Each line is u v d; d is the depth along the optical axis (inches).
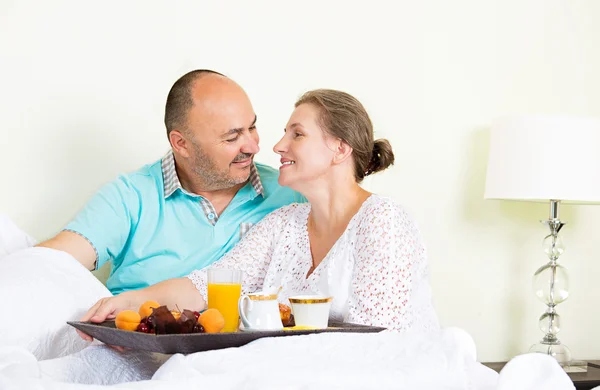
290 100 107.1
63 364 56.6
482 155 116.6
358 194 72.2
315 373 43.2
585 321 121.2
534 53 120.6
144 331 54.2
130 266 86.8
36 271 67.7
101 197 86.0
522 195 101.6
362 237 66.7
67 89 97.7
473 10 117.3
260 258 77.4
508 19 119.3
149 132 101.0
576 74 122.9
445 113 115.1
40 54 96.7
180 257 86.2
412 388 43.8
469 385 45.3
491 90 117.9
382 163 74.7
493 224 117.0
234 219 87.0
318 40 108.8
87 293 69.6
